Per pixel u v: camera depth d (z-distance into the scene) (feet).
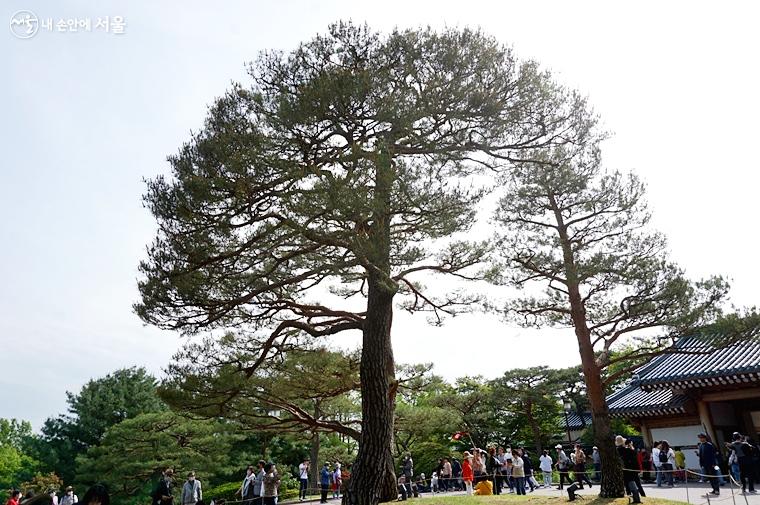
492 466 72.18
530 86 41.16
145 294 40.47
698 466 73.56
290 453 138.31
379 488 36.04
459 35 39.93
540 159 48.55
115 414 151.02
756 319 48.37
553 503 47.47
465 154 43.21
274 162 35.29
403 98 37.24
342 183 33.35
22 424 224.53
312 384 55.01
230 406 49.39
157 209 39.06
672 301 48.26
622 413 81.56
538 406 131.64
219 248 38.73
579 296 52.85
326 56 39.99
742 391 68.90
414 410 79.30
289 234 37.78
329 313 43.34
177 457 108.68
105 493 16.57
